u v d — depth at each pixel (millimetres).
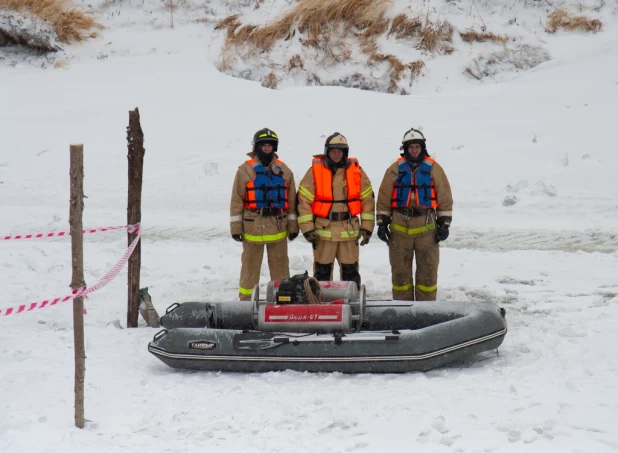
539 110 50531
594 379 19016
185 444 16344
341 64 58625
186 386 19766
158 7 67562
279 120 50562
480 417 17047
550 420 16547
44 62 63469
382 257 32688
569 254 31312
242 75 59531
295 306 21500
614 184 39031
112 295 28672
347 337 20328
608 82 53844
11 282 29703
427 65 57406
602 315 24266
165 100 54781
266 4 65062
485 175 41281
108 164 46062
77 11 66375
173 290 29266
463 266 30609
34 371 20828
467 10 62188
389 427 16766
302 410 17812
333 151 24578
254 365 20578
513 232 34250
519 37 60250
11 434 16891
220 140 48406
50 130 51312
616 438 15695
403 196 25016
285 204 25375
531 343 22172
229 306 23250
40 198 41656
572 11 63000
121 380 20250
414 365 20094
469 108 51531
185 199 40594
